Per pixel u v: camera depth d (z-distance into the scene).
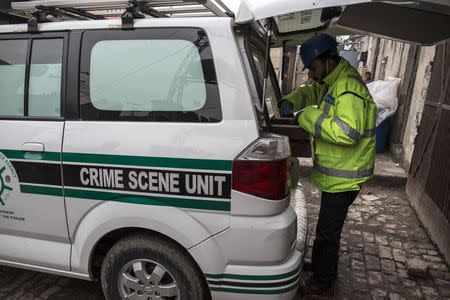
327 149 2.36
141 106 2.04
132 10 2.04
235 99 1.91
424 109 4.70
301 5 1.76
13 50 2.27
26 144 2.20
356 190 2.40
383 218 4.30
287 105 2.85
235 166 1.89
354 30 2.85
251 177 1.88
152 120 2.01
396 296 2.81
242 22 1.87
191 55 1.97
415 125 5.39
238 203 1.91
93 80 2.11
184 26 1.97
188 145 1.94
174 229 2.00
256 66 2.14
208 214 1.96
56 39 2.18
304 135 2.84
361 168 2.35
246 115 1.90
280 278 1.96
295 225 2.05
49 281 2.88
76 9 2.42
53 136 2.15
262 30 2.38
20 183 2.27
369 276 3.06
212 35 1.93
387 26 2.68
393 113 6.64
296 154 2.89
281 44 3.36
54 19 2.52
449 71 3.92
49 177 2.19
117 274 2.24
